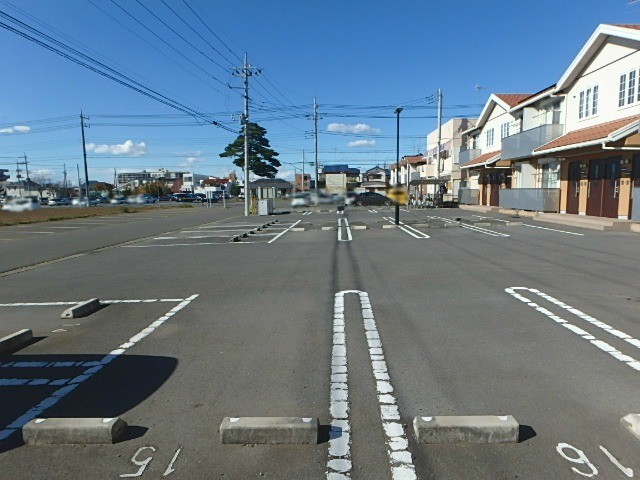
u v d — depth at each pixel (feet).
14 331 17.57
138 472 8.47
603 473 8.10
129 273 30.42
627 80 49.90
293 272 28.50
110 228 72.18
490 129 97.55
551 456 8.64
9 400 11.55
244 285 25.02
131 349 15.07
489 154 93.15
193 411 10.72
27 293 25.11
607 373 12.23
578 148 49.14
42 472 8.54
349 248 39.27
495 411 10.33
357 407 10.73
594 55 55.98
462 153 111.34
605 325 16.34
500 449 8.93
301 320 17.89
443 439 9.20
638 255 31.40
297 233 54.60
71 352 14.97
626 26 49.80
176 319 18.53
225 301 21.44
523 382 11.79
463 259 31.55
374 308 19.38
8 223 83.82
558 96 64.03
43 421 9.73
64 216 99.50
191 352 14.64
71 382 12.55
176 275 28.89
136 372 13.14
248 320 18.08
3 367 13.75
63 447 9.36
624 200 49.80
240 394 11.55
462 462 8.56
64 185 255.29
